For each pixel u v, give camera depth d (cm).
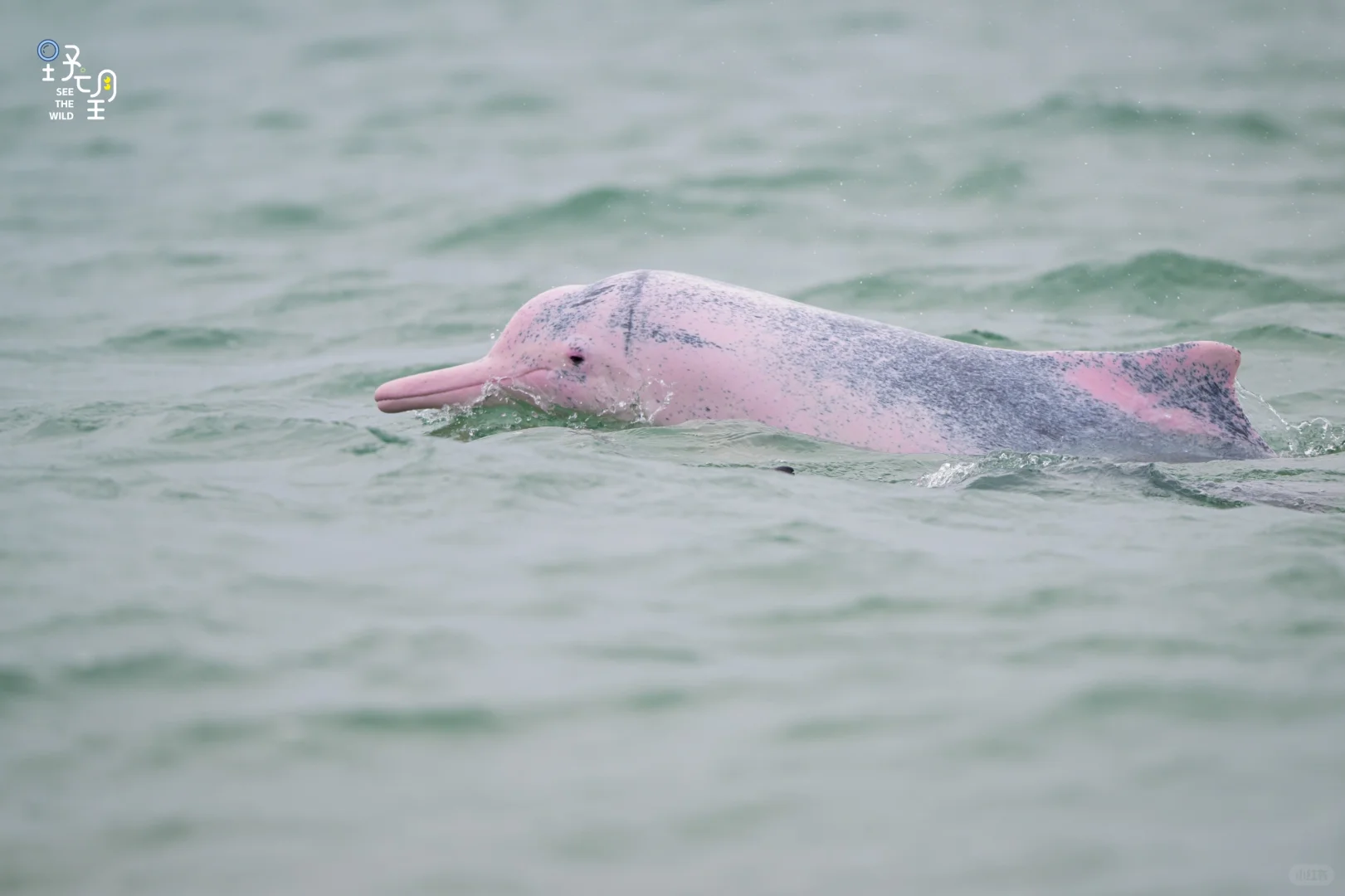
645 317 3212
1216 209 5931
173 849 1434
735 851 1441
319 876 1395
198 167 7119
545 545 2303
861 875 1399
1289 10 9994
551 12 10931
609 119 7712
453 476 2645
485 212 6191
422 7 11219
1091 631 1956
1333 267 5153
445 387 3297
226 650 1867
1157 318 4731
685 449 2948
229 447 2883
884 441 3025
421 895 1368
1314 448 3284
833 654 1892
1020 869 1403
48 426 3116
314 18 10869
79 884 1379
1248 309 4762
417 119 7888
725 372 3141
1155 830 1461
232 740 1639
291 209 6341
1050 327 4619
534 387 3244
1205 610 2028
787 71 8725
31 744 1619
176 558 2195
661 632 1961
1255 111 7325
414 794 1539
